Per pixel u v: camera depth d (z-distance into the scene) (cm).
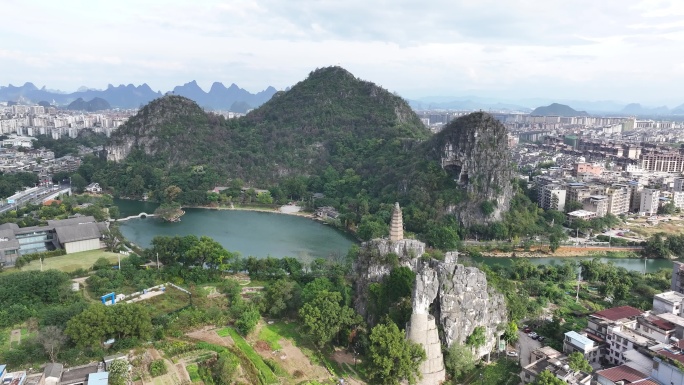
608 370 11419
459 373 12781
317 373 13000
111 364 11956
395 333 12212
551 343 14612
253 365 12875
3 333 14212
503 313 14462
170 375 12262
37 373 11444
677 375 10762
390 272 14912
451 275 13525
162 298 17238
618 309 14988
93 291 17662
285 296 16088
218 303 16812
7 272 19462
